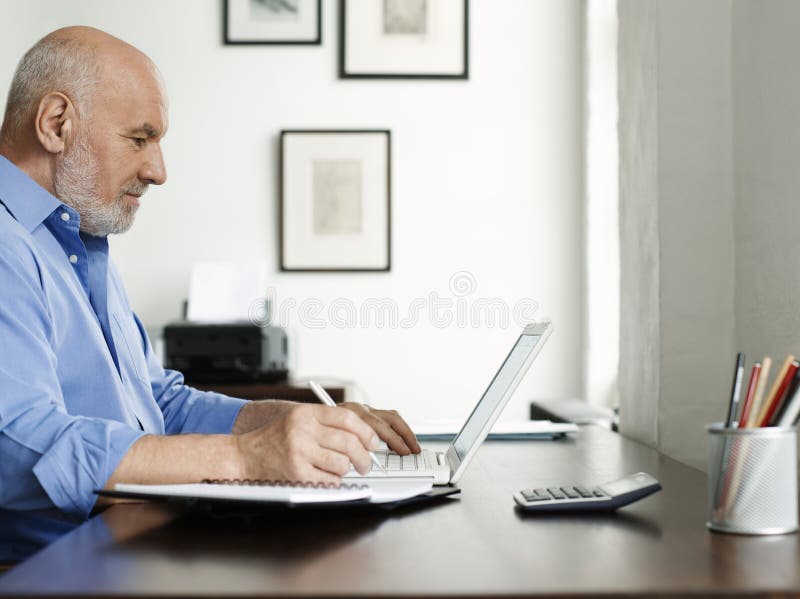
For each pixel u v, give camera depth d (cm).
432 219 367
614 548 83
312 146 365
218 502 96
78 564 78
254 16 367
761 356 155
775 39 148
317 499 94
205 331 326
